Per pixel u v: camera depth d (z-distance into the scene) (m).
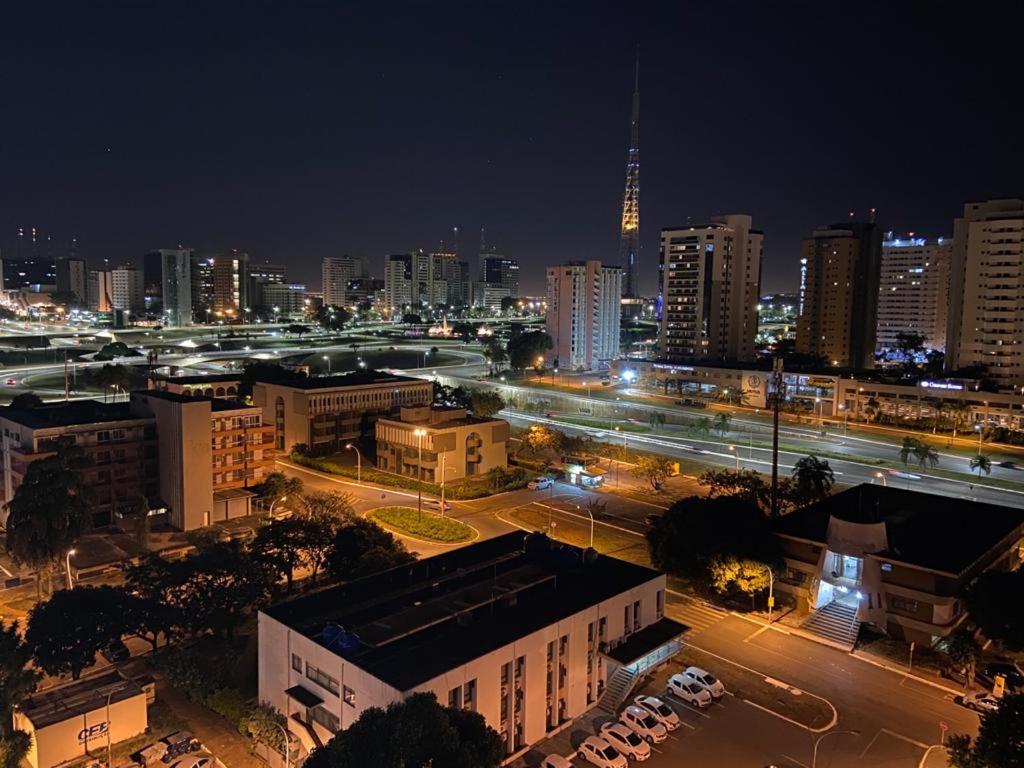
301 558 81.12
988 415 181.25
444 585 64.62
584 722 58.03
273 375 195.75
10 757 50.81
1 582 87.50
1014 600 63.66
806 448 167.25
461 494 122.25
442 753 41.28
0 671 57.50
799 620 76.50
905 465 151.38
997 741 45.38
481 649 52.16
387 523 107.31
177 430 104.19
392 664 50.09
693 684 61.47
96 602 65.75
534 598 61.50
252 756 54.78
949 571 70.19
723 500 84.88
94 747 55.12
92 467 103.62
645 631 64.94
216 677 63.16
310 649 53.66
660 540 84.00
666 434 183.12
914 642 71.62
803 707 60.25
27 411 113.81
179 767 51.59
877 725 57.81
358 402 160.75
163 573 71.31
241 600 70.06
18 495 80.44
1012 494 131.12
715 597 81.75
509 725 53.28
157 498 108.75
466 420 143.25
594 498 123.38
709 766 52.50
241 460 117.31
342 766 41.56
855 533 76.25
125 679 62.12
